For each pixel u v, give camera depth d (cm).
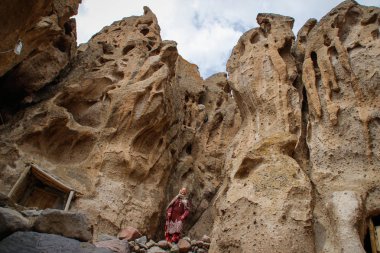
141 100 1190
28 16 714
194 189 1323
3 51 743
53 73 1252
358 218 687
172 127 1386
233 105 1577
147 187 1133
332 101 927
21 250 450
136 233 758
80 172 1066
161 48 1426
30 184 1020
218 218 823
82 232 516
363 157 812
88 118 1213
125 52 1433
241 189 812
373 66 924
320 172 826
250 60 1143
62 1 1159
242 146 1007
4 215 463
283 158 823
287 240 676
